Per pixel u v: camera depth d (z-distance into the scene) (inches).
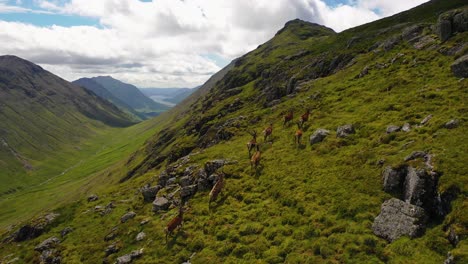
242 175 1349.7
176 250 1023.0
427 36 1972.2
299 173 1167.0
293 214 953.5
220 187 1245.1
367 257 705.6
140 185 2094.0
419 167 824.3
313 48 4808.1
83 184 6727.4
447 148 864.3
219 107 4384.8
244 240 933.8
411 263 649.6
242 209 1106.1
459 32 1726.1
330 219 866.1
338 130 1334.9
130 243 1208.2
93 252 1275.8
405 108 1290.6
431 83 1427.2
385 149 1048.8
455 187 735.1
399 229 733.9
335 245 767.1
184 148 3255.4
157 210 1391.5
